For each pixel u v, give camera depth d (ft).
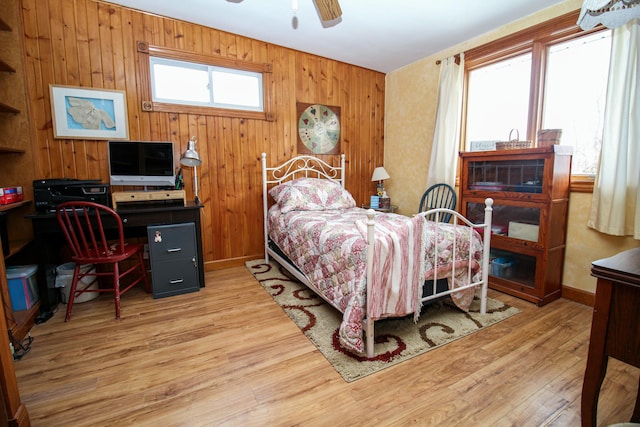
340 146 12.88
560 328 6.62
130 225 7.86
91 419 4.22
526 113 9.11
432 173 11.27
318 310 7.46
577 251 7.94
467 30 9.68
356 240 5.94
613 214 6.99
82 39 8.23
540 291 7.71
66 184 7.47
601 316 3.26
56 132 8.13
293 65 11.39
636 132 6.68
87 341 6.15
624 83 6.68
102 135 8.63
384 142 14.14
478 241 7.41
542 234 7.61
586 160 7.95
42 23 7.81
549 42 8.36
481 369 5.27
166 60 9.39
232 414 4.31
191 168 9.96
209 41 9.75
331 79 12.31
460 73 10.39
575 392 4.73
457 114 10.48
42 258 7.14
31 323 6.71
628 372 5.22
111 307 7.72
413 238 5.93
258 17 9.07
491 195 8.70
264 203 11.02
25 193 7.82
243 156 10.84
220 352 5.79
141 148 8.57
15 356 5.63
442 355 5.67
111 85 8.64
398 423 4.14
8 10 7.36
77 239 7.66
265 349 5.89
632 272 2.93
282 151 11.54
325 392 4.74
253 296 8.39
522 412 4.33
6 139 7.60
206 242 10.48
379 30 9.72
